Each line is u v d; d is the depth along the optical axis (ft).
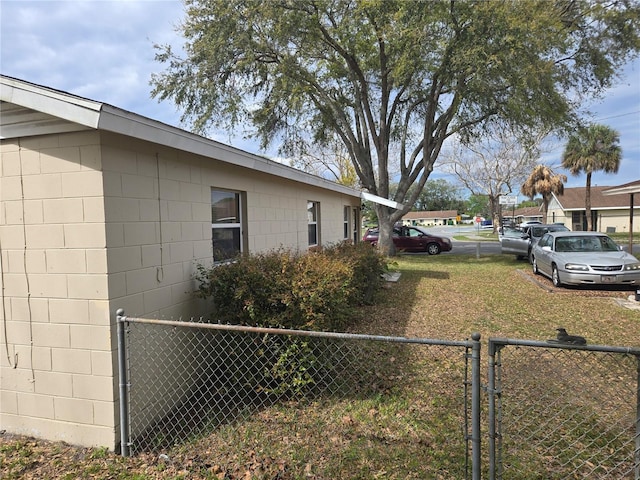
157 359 12.58
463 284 35.29
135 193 11.82
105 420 10.85
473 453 7.80
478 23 43.16
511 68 43.45
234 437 11.20
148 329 12.23
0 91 10.07
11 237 11.31
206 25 49.67
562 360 15.81
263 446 10.68
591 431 10.81
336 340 14.83
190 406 13.38
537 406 12.21
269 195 22.95
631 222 47.34
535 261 40.04
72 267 10.85
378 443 10.53
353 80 57.67
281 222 24.86
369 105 59.77
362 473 9.30
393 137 67.05
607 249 34.14
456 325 21.54
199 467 9.89
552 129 52.01
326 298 13.57
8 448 10.89
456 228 218.79
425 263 52.60
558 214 133.18
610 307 25.32
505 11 41.86
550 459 9.62
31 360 11.41
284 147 65.31
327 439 10.83
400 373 14.92
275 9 46.06
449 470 9.30
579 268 30.83
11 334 11.53
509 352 16.83
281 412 12.39
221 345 14.06
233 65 53.16
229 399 13.58
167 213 13.43
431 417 11.77
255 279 13.58
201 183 15.64
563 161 100.01
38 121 10.63
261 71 56.54
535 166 113.19
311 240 32.76
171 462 10.16
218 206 17.81
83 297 10.82
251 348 13.30
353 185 96.89
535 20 42.04
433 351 17.11
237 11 48.29
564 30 47.09
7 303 11.49
